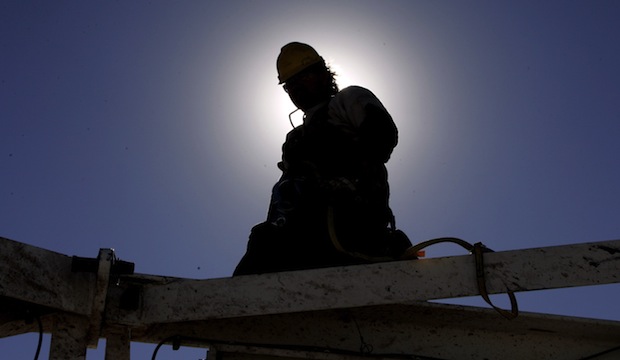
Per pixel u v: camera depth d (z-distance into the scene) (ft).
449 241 12.96
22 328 12.69
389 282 12.42
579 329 13.74
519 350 13.91
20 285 11.51
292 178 14.25
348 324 13.50
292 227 13.91
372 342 13.47
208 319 12.21
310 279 12.31
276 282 12.25
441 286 12.50
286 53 15.29
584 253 12.76
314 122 14.40
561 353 14.01
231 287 12.17
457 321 13.58
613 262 12.75
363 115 14.02
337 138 14.11
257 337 13.21
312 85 15.02
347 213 13.70
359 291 12.34
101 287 11.63
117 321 11.90
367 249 13.69
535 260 12.73
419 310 13.29
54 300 11.68
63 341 11.95
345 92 14.38
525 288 12.60
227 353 13.03
